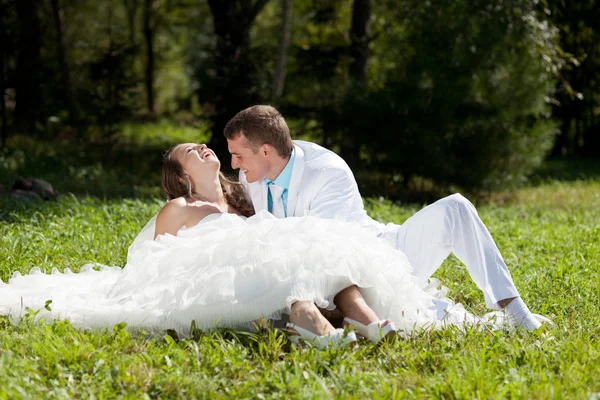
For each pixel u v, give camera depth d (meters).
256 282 4.14
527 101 14.26
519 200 14.76
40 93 19.09
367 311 4.10
